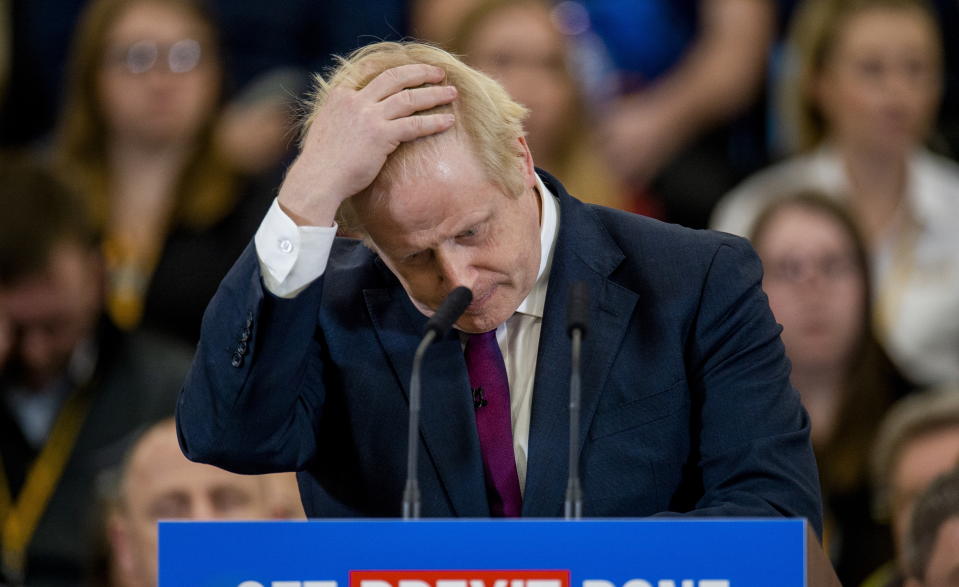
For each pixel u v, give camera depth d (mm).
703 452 8273
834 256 16594
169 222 17672
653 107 19266
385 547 6625
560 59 17766
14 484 15883
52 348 16016
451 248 7609
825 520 15992
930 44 18500
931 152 18766
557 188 8844
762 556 6559
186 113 18016
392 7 19750
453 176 7484
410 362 8430
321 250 7699
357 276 8766
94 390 16125
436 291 7867
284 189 7730
